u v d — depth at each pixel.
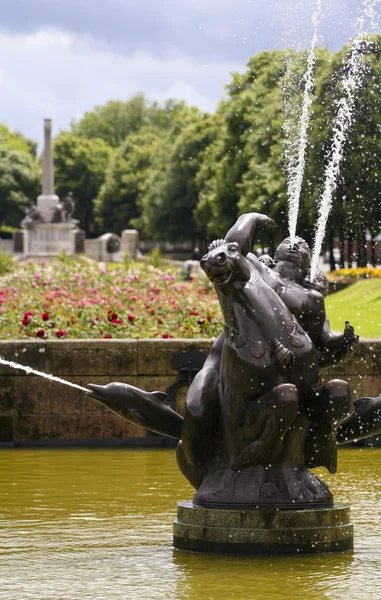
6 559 8.41
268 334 8.45
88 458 14.85
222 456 8.80
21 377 16.61
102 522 9.89
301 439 8.66
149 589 7.38
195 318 21.23
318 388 8.57
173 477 12.80
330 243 52.25
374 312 33.91
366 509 10.55
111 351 16.58
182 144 105.44
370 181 44.19
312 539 8.45
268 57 49.31
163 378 16.55
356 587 7.37
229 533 8.47
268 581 7.57
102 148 158.75
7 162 156.38
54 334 19.83
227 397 8.56
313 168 36.41
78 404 16.64
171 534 9.34
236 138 66.81
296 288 9.02
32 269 33.84
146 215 118.81
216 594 7.20
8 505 10.82
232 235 8.82
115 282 29.36
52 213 100.44
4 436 16.55
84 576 7.81
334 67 35.97
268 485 8.52
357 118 40.47
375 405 9.22
